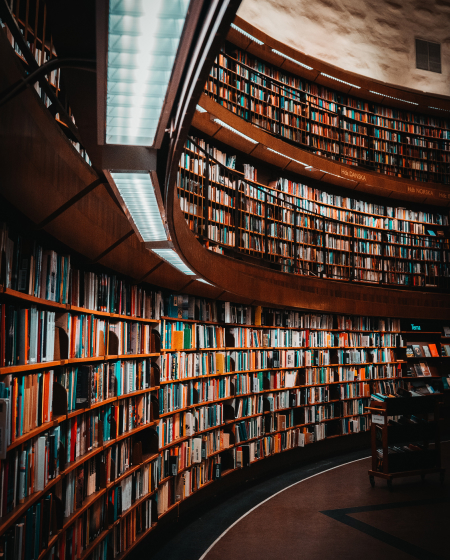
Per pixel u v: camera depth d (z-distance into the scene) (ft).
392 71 39.19
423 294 34.06
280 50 32.48
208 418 19.93
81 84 5.11
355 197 38.42
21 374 8.54
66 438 9.74
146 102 5.03
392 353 34.76
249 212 27.48
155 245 11.35
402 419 23.44
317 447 28.81
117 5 3.65
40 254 8.55
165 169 7.63
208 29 3.95
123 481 12.91
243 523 17.31
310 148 34.01
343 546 15.03
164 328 16.84
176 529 16.70
